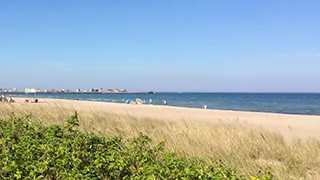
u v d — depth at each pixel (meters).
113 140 5.77
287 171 7.08
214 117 24.06
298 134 14.71
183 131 9.79
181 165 4.45
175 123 12.34
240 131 10.97
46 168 4.14
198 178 4.04
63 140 5.31
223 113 29.02
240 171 6.51
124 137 8.91
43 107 13.98
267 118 24.78
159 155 5.32
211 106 53.28
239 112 30.97
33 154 4.70
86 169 4.25
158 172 4.14
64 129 6.97
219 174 4.29
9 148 5.10
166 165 4.41
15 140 5.64
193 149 7.81
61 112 12.88
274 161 7.96
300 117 25.97
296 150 9.09
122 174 4.47
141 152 5.09
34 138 5.70
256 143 9.33
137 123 11.66
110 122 11.26
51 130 6.04
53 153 4.62
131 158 4.82
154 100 82.88
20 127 6.71
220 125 12.33
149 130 10.03
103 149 5.11
